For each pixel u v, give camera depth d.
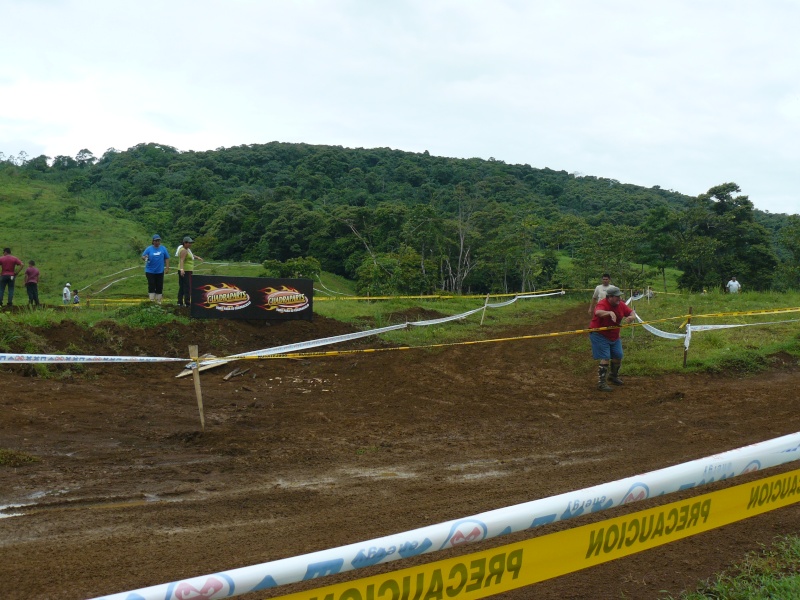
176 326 13.66
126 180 94.75
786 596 4.09
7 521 5.38
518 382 12.30
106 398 9.84
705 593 4.29
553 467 7.20
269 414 9.59
